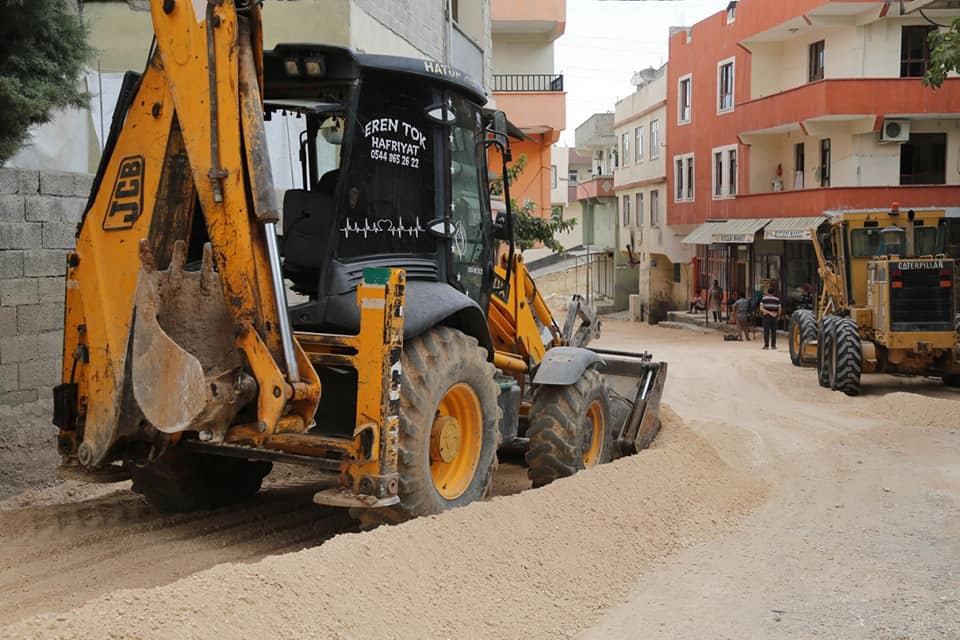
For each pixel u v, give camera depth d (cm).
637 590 614
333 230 616
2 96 640
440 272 692
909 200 2812
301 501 762
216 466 715
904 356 1611
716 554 691
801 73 3170
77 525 666
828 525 770
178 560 588
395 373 570
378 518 597
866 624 550
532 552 603
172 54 565
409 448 598
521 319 859
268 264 546
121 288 589
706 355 2377
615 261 5078
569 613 557
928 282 1585
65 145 948
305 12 1188
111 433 584
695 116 3794
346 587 483
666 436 931
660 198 4294
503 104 3219
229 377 532
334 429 634
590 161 7725
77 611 404
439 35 1698
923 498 861
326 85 635
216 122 551
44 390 846
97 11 1202
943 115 2783
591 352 818
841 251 1764
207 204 554
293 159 775
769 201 3155
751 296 3447
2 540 621
